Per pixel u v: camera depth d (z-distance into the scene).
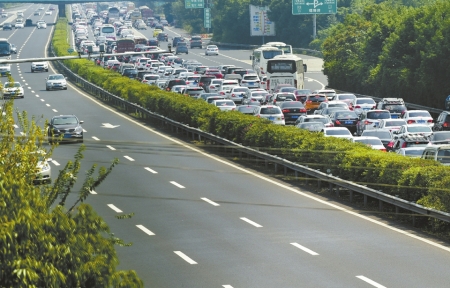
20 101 192.25
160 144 125.56
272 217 76.94
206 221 75.62
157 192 89.50
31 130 54.53
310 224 74.00
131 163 108.50
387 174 79.19
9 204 35.88
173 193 88.81
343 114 141.25
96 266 36.50
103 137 134.00
